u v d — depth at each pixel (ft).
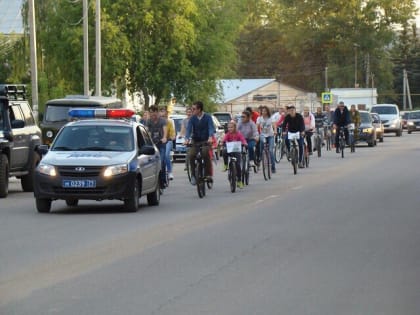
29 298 48.70
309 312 45.03
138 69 263.90
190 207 96.68
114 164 90.33
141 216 88.02
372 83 531.50
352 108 217.15
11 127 117.70
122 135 95.71
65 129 96.43
